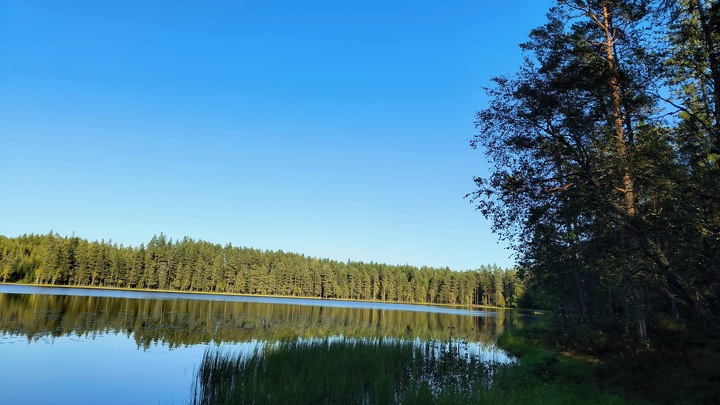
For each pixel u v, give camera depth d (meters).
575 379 16.95
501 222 17.42
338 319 54.59
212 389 15.66
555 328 39.38
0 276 103.56
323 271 161.38
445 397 13.69
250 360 18.22
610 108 15.70
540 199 16.70
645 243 13.53
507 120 17.27
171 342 27.56
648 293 20.52
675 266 13.98
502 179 17.28
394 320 58.03
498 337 36.25
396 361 20.16
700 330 21.86
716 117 13.42
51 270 108.69
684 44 14.52
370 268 180.25
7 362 19.64
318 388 14.64
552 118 16.48
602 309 37.47
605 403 13.12
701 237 12.30
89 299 63.53
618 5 17.03
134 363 20.95
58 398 14.98
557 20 18.39
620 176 14.75
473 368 19.95
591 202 14.74
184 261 136.25
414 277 176.50
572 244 17.11
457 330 44.22
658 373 16.03
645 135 15.00
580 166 16.38
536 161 17.12
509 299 151.50
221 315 49.88
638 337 22.14
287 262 160.75
